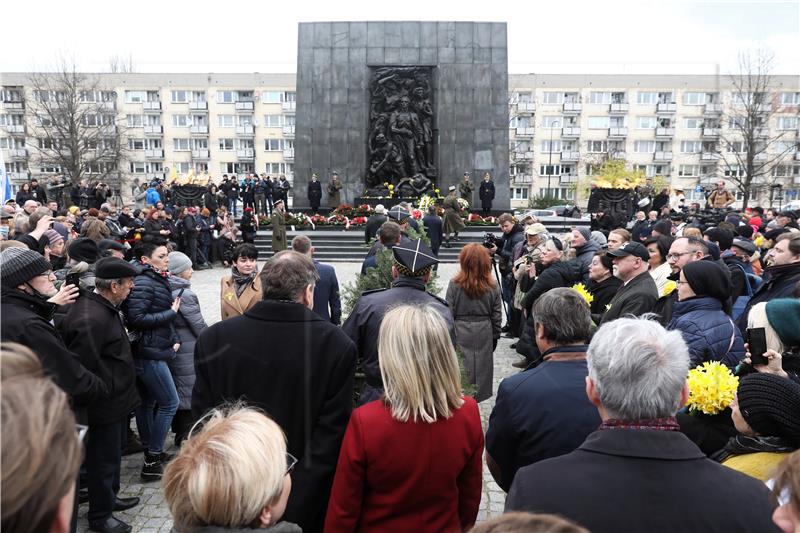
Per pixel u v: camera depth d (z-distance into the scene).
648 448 1.59
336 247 19.22
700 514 1.47
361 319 3.38
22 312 3.04
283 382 2.43
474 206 23.19
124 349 3.71
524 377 2.48
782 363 2.74
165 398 4.48
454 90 23.03
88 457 3.63
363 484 2.19
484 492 4.45
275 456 1.58
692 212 18.31
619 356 1.68
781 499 1.38
